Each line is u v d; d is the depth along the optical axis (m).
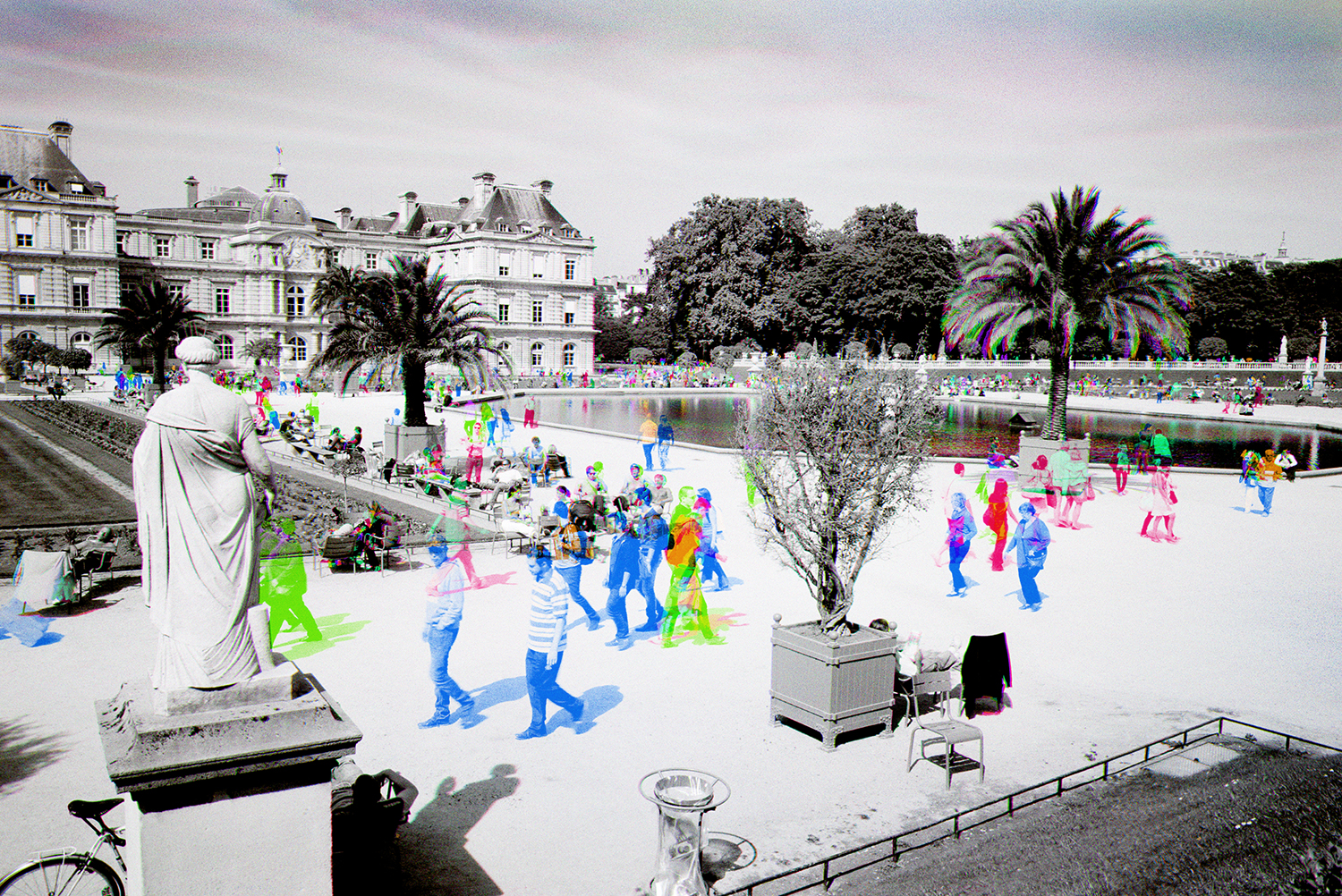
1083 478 27.75
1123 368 92.50
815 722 10.43
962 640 13.94
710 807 7.39
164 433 5.84
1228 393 78.75
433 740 10.30
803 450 11.13
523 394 77.56
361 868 7.19
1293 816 8.82
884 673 10.66
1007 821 8.78
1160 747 10.46
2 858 7.64
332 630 14.21
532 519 22.03
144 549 5.95
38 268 83.06
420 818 8.64
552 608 10.33
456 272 105.44
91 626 13.99
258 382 72.50
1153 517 22.19
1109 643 14.10
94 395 67.25
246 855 5.77
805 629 11.02
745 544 20.91
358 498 25.05
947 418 60.22
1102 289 29.94
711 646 13.73
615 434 43.47
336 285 32.22
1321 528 23.84
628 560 13.59
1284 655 13.61
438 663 10.62
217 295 96.38
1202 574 18.55
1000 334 32.03
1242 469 34.12
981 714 11.42
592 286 109.88
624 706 11.41
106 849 7.78
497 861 7.95
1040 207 30.70
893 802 9.14
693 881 7.33
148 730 5.47
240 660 6.02
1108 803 9.12
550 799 9.05
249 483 6.17
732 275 98.88
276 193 99.38
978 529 22.66
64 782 9.03
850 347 11.52
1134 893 7.55
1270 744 10.55
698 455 37.06
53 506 23.09
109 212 86.25
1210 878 7.77
